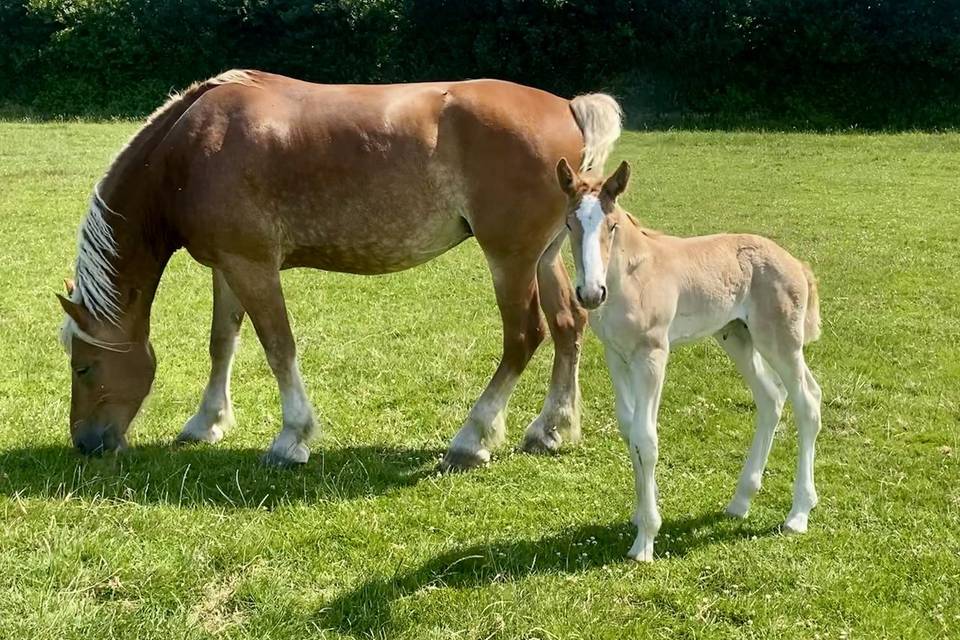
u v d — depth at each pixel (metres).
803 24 29.20
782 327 4.46
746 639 3.68
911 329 8.10
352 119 5.34
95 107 31.23
